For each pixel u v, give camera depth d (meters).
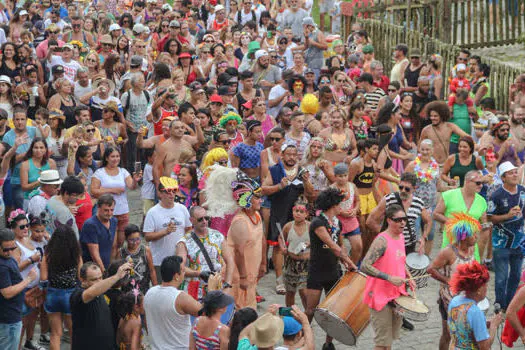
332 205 9.59
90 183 12.87
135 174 12.25
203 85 16.89
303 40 21.55
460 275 7.55
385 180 12.35
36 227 9.61
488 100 16.16
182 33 19.81
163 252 10.41
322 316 9.24
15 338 8.67
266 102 16.69
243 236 9.58
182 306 8.07
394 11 22.36
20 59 16.62
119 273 8.34
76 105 15.38
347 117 13.91
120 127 14.75
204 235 9.48
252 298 9.80
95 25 21.75
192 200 11.62
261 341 6.72
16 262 8.70
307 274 10.11
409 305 8.83
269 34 20.50
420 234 11.36
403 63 19.11
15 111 12.92
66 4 23.64
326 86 14.50
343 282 9.38
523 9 22.22
